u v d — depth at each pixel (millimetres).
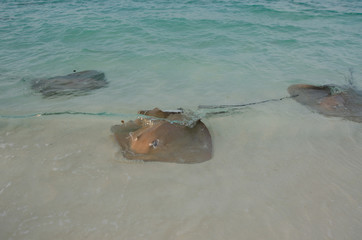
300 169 3801
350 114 5336
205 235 2805
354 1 18766
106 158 3945
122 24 11055
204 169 3771
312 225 2936
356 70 7461
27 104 5566
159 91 6199
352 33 10727
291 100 5863
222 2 16203
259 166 3855
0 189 3309
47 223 2883
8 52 8336
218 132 4703
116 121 4949
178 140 4145
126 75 7031
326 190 3426
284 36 10211
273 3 16422
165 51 8578
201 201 3236
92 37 9750
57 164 3791
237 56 8305
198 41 9508
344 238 2789
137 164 3824
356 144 4379
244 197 3305
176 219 2986
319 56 8414
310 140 4484
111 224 2902
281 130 4770
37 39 9492
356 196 3338
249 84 6586
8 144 4199
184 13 13133
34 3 15391
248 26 11266
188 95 6020
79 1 16125
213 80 6762
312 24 11961
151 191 3367
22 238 2705
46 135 4480
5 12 12969
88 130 4652
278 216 3043
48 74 7004
